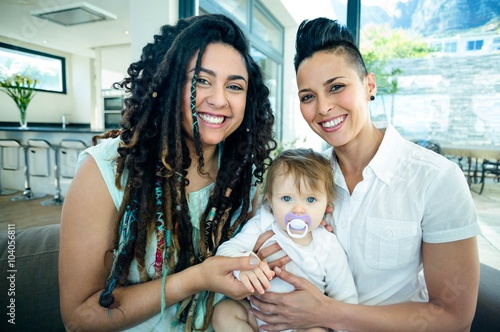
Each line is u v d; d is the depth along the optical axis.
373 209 0.79
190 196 0.83
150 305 0.69
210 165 0.90
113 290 0.69
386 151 0.79
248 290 0.68
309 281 0.82
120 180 0.71
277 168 0.88
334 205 0.88
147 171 0.74
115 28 4.92
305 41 0.78
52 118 6.82
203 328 0.79
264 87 0.91
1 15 3.60
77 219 0.69
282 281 0.82
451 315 0.72
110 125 6.42
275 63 4.60
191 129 0.77
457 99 2.14
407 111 2.22
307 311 0.73
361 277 0.83
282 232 0.87
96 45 6.14
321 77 0.75
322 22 0.77
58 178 4.19
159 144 0.75
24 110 4.92
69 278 0.69
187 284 0.70
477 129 2.15
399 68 2.18
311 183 0.83
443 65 2.12
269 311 0.77
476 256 0.72
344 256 0.83
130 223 0.71
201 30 0.73
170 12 2.57
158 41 0.80
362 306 0.74
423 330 0.72
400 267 0.78
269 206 0.93
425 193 0.73
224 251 0.78
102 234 0.71
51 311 0.93
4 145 4.43
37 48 6.14
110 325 0.70
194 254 0.79
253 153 0.91
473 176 2.22
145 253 0.74
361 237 0.81
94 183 0.71
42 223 3.28
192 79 0.72
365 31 2.13
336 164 0.91
